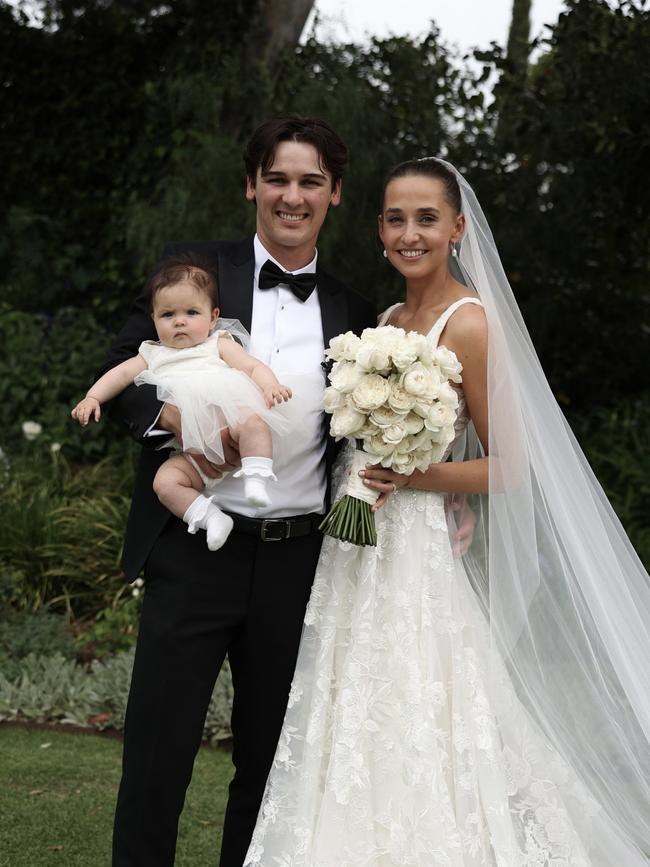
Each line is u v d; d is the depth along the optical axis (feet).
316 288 10.42
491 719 9.43
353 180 23.82
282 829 9.40
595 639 9.78
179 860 11.69
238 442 9.37
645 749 9.70
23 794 13.24
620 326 27.40
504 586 9.68
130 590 20.56
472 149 24.93
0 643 18.65
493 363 9.83
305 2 28.25
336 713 9.41
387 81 25.43
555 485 10.07
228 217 24.34
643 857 9.63
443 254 10.21
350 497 9.41
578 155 23.71
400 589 9.63
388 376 9.31
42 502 21.86
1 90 30.58
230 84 26.35
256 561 9.66
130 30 30.35
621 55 21.99
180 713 9.45
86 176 30.73
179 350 9.84
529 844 9.28
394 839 9.14
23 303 30.37
